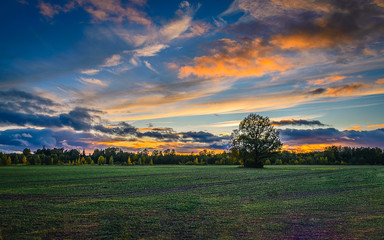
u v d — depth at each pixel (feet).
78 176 174.60
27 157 654.94
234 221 48.67
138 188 102.58
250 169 261.65
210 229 43.80
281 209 58.39
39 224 47.29
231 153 306.14
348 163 530.68
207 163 568.41
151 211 57.77
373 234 38.63
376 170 217.56
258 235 40.24
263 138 289.12
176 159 632.38
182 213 55.62
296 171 216.13
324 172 196.95
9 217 52.21
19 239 39.24
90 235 41.11
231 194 83.46
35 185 115.85
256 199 72.95
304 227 43.93
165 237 39.93
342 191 85.15
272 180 131.44
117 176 173.27
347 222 45.96
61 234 41.57
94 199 75.20
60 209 60.08
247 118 298.97
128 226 45.80
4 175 186.19
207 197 77.61
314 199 70.64
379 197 70.13
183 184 116.88
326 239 37.58
